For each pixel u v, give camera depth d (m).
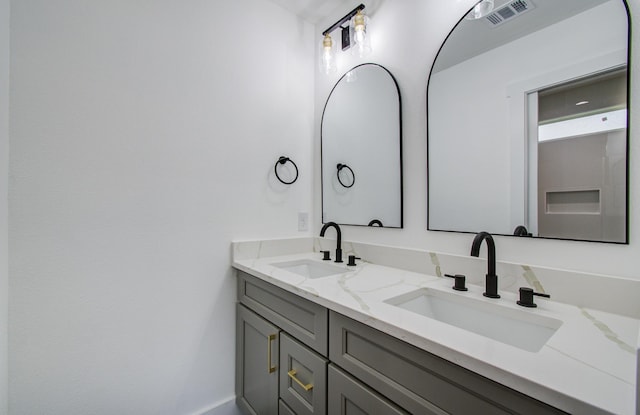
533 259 0.98
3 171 0.96
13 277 1.00
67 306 1.10
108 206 1.18
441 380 0.62
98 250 1.16
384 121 1.49
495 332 0.87
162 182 1.32
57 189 1.08
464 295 0.96
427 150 1.30
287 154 1.77
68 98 1.11
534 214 0.98
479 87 1.13
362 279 1.16
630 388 0.46
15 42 1.01
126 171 1.23
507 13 1.07
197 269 1.42
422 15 1.34
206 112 1.45
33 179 1.04
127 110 1.23
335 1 1.71
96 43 1.17
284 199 1.75
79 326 1.12
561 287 0.89
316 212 1.88
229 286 1.52
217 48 1.50
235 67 1.56
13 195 1.00
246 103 1.60
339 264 1.47
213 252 1.47
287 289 1.09
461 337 0.63
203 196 1.44
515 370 0.51
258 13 1.66
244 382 1.45
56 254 1.08
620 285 0.79
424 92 1.32
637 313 0.76
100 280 1.17
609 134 0.84
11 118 1.00
